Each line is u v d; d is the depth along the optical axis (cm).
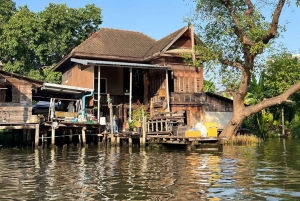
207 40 2177
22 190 798
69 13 3372
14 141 2300
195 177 940
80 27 3550
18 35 3131
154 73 2603
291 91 2120
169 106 2458
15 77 2158
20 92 2162
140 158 1416
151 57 2541
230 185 827
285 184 834
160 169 1094
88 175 993
